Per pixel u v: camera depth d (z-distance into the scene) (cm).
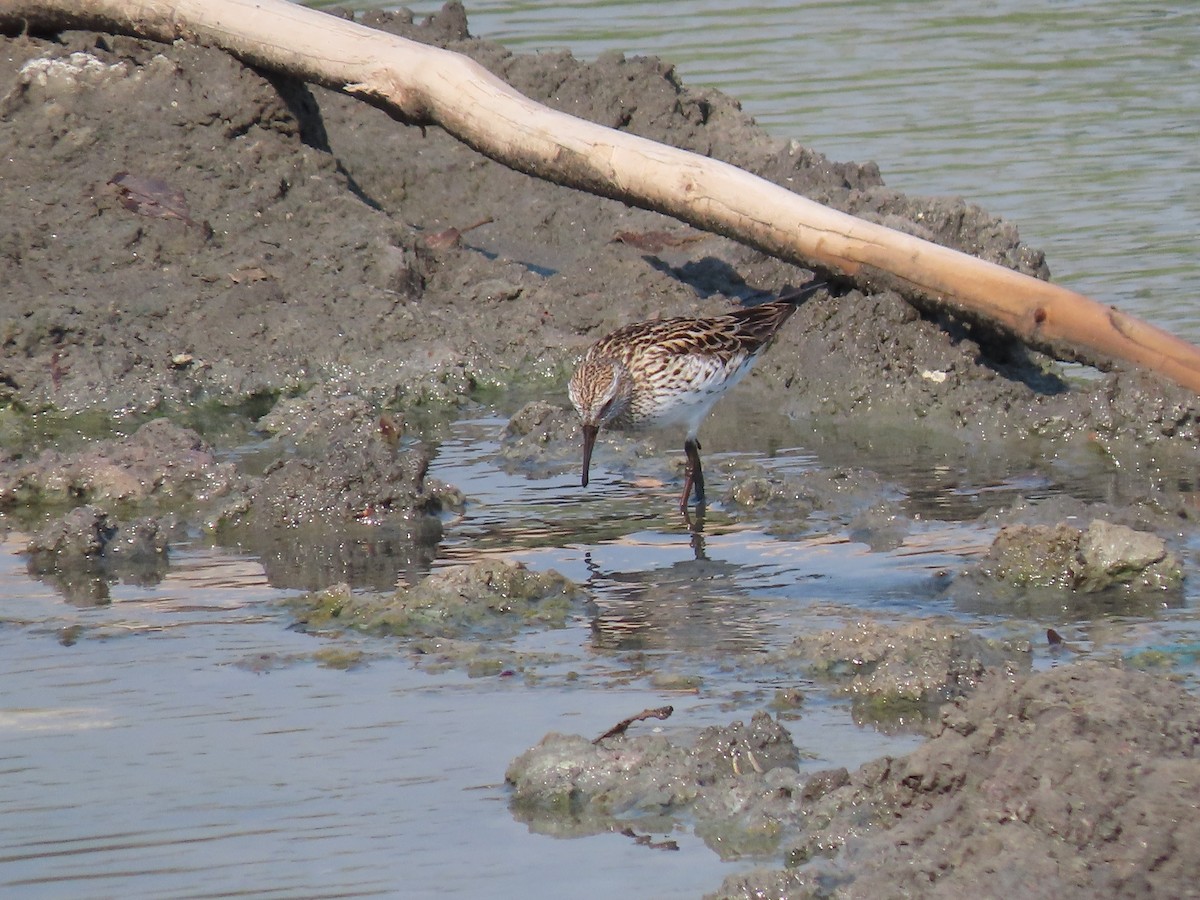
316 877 727
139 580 1145
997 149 2131
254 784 817
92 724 895
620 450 1427
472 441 1479
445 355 1623
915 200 1708
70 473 1334
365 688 939
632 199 1581
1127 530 1080
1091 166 2059
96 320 1611
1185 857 654
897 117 2280
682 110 1967
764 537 1206
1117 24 2781
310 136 1867
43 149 1738
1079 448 1408
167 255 1686
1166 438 1398
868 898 675
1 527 1267
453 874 727
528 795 797
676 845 747
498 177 1933
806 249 1537
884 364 1536
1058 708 720
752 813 764
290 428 1479
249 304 1648
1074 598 1050
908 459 1392
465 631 1030
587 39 2662
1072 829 674
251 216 1728
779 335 1600
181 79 1772
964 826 699
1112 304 1598
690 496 1304
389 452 1305
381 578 1139
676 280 1709
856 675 931
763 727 832
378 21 2088
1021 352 1591
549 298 1703
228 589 1122
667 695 914
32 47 1811
